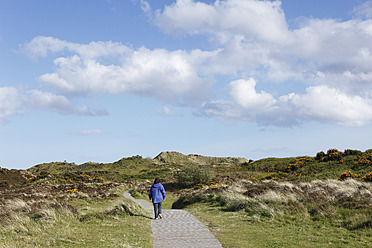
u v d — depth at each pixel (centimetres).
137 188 4616
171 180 5028
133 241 846
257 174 4941
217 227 1094
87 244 769
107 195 2627
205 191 2267
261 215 1279
